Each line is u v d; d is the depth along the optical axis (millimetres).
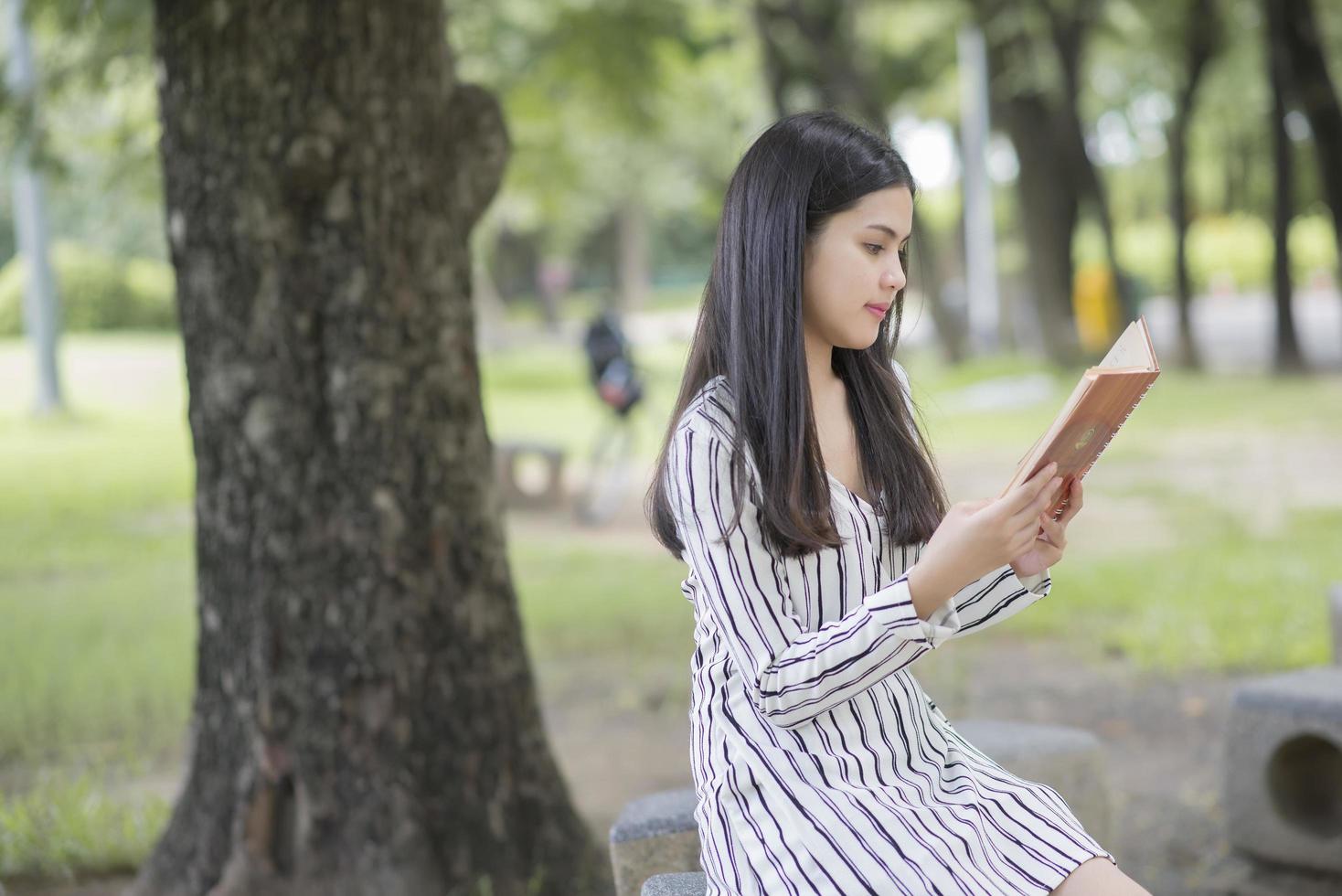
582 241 57875
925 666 7172
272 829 3980
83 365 23422
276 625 3957
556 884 4172
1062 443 1972
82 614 8266
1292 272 21672
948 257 42844
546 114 16203
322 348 3934
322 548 3955
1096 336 29359
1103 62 26656
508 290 58094
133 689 6723
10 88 6820
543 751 4316
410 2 3936
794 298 2094
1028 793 2188
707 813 2152
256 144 3842
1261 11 20203
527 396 23953
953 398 20000
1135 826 4891
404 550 3994
